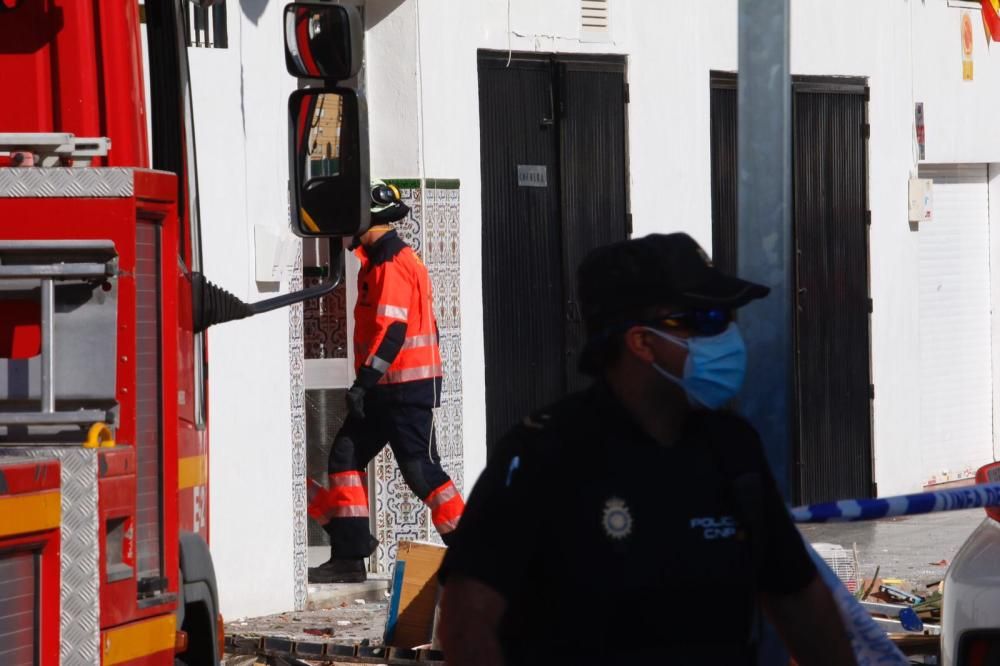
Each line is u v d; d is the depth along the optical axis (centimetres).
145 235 1060
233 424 2420
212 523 2391
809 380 3588
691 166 3309
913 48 3856
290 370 2517
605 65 3142
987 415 4191
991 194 4191
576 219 3091
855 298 3709
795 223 3541
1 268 985
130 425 1020
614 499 809
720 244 3403
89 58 1255
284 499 2500
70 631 927
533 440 816
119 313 1021
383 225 2550
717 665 820
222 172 2389
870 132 3738
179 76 1413
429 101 2773
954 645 1348
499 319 2953
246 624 2405
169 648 1062
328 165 1370
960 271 4116
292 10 1378
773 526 857
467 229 2850
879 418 3762
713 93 3391
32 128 1249
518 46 2958
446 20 2809
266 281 2458
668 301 816
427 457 2583
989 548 1345
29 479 895
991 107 4116
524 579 813
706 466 824
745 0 872
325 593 2575
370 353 2516
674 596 811
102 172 1030
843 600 905
